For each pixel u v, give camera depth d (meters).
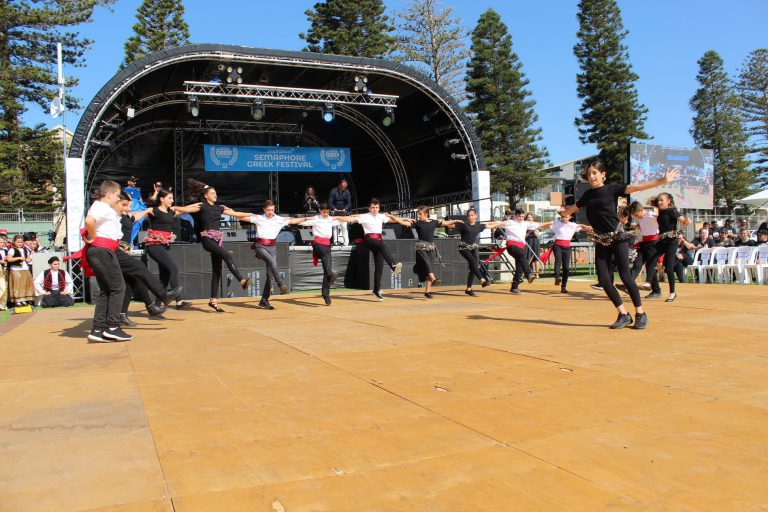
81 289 11.44
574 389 3.59
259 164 17.08
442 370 4.17
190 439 2.78
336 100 14.76
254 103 14.26
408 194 18.83
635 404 3.26
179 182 18.58
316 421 3.04
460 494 2.17
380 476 2.34
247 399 3.48
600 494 2.15
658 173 20.03
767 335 5.44
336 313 7.86
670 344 5.04
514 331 5.89
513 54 33.66
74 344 5.58
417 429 2.89
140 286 6.79
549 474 2.34
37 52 27.61
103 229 5.64
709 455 2.51
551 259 18.28
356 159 20.14
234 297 11.13
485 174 14.93
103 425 3.00
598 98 34.88
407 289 12.15
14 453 2.61
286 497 2.16
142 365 4.49
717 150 41.12
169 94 15.16
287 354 4.87
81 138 11.27
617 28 34.69
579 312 7.40
